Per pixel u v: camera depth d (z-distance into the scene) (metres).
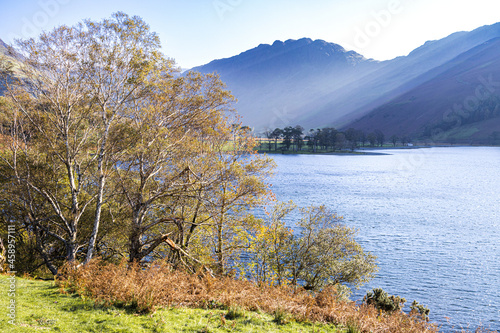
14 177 23.64
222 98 24.86
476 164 192.12
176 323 10.78
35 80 22.81
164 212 28.27
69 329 9.57
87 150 25.98
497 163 196.00
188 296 13.55
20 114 24.34
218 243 26.92
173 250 24.23
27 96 23.42
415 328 13.41
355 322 12.71
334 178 133.50
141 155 23.89
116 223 25.88
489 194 101.56
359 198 92.75
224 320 11.32
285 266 29.42
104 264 21.83
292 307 13.61
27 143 26.05
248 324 11.52
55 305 11.56
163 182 26.56
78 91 23.39
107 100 23.56
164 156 24.95
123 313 11.20
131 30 22.31
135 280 13.37
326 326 12.56
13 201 24.80
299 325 12.30
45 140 24.38
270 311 13.42
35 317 10.23
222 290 14.85
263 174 25.75
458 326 30.31
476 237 57.34
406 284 39.06
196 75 24.61
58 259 27.39
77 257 26.75
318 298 15.20
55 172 26.53
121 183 24.89
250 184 24.58
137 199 24.84
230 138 27.06
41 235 27.33
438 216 73.00
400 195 98.81
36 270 24.81
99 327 9.92
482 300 35.22
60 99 23.45
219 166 24.47
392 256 48.19
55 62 22.22
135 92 23.56
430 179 135.38
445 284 39.09
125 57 22.62
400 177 139.75
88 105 24.66
